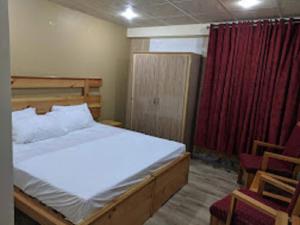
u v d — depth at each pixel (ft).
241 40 11.44
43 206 6.06
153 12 11.38
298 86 10.25
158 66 13.48
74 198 5.49
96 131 11.07
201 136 13.09
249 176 8.89
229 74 11.87
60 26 11.28
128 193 6.49
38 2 10.22
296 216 5.16
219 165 12.62
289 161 8.23
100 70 13.94
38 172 6.48
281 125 10.73
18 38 9.74
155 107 13.88
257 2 8.97
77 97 12.48
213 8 10.05
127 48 15.76
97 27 13.20
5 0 2.00
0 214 2.25
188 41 13.79
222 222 6.08
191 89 13.03
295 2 8.70
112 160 7.73
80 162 7.38
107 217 5.77
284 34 10.45
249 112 11.50
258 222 5.41
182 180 9.74
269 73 10.84
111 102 15.12
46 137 9.48
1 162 2.18
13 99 9.77
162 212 8.03
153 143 9.76
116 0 9.93
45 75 11.02
